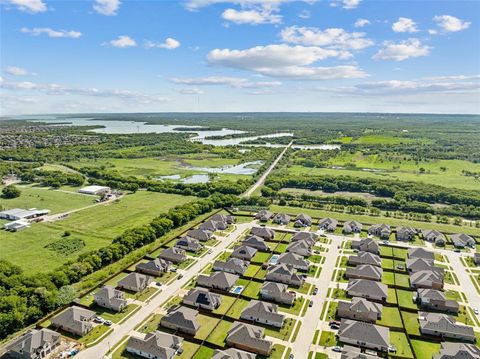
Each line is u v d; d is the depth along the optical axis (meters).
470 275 176.62
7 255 188.75
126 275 170.50
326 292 159.25
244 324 127.81
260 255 196.38
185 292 157.25
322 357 118.12
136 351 117.75
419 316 139.62
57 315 132.62
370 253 189.62
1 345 120.50
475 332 133.00
